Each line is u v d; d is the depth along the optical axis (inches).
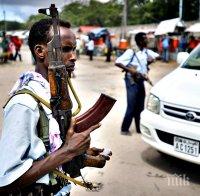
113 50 1039.0
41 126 51.2
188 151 139.8
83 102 313.1
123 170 156.9
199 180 146.7
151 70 637.3
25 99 49.8
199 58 178.2
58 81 50.6
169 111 147.9
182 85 153.6
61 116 51.4
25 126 48.9
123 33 1046.4
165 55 821.2
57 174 54.2
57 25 51.1
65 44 54.3
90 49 895.1
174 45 866.8
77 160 57.8
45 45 54.2
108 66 735.1
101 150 63.8
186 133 138.5
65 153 50.0
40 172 48.9
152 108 158.1
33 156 49.7
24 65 732.7
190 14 1253.1
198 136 135.2
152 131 154.1
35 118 49.9
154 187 140.1
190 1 1238.9
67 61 55.2
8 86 413.4
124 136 207.8
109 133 213.8
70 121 52.2
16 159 47.7
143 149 185.0
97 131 217.6
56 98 50.8
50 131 50.9
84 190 135.9
